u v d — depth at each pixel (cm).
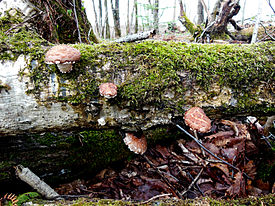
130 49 192
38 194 208
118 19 1048
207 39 536
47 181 283
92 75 187
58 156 267
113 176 307
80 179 309
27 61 177
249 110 204
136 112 206
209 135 321
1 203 199
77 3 403
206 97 199
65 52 169
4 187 253
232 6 506
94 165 308
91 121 207
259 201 172
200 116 196
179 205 175
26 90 178
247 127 331
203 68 190
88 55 188
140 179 292
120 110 203
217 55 194
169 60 190
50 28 309
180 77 192
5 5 215
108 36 1175
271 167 285
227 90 195
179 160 309
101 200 189
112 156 313
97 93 189
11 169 243
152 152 336
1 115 182
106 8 1119
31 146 240
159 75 190
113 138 294
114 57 189
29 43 185
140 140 275
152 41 207
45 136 240
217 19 536
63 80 183
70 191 283
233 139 304
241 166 287
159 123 216
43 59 180
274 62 190
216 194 257
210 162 285
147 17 794
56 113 195
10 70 174
